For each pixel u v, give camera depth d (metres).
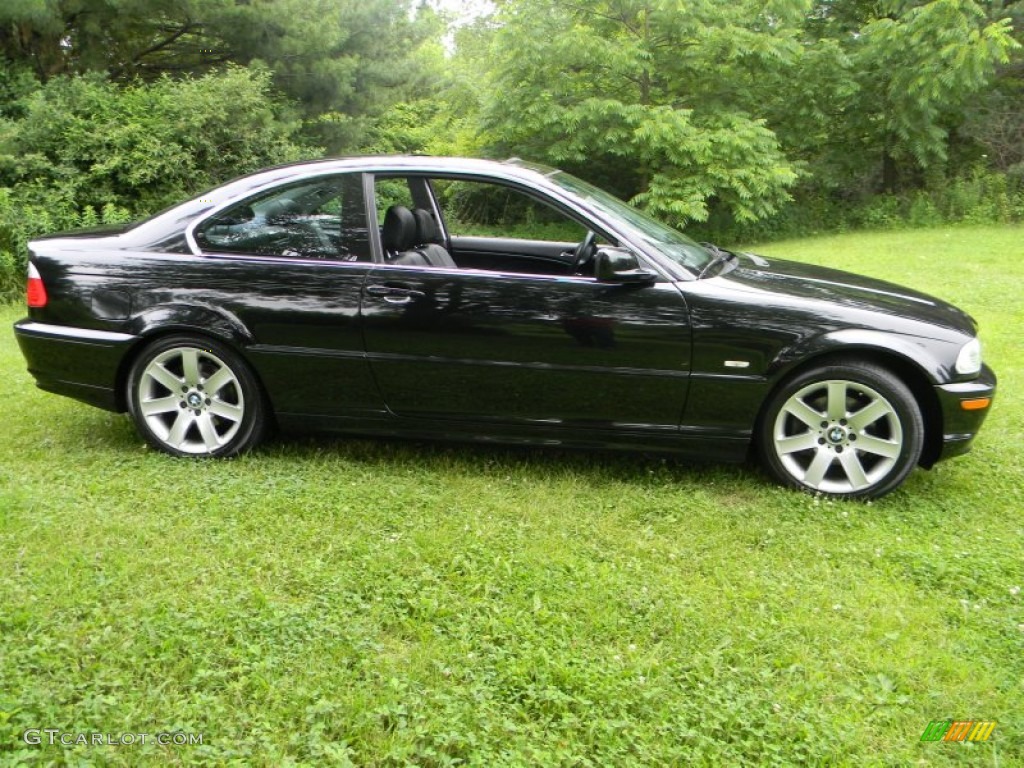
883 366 3.82
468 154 18.00
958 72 16.12
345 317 3.95
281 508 3.62
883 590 3.08
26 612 2.66
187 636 2.59
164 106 11.59
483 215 4.80
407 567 3.12
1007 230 15.38
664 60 16.03
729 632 2.76
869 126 18.03
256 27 13.70
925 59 16.30
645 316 3.79
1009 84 18.25
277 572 3.06
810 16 19.23
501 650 2.60
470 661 2.55
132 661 2.46
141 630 2.61
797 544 3.44
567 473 4.17
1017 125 17.70
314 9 14.10
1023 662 2.67
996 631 2.84
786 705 2.40
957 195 17.03
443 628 2.75
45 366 4.25
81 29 13.23
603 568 3.16
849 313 3.79
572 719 2.29
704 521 3.64
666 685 2.47
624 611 2.88
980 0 16.72
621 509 3.75
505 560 3.20
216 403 4.18
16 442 4.44
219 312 4.02
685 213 14.77
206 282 4.04
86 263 4.14
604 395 3.90
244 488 3.82
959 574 3.19
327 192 4.07
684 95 17.14
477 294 3.87
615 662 2.57
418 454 4.39
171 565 3.06
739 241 16.81
